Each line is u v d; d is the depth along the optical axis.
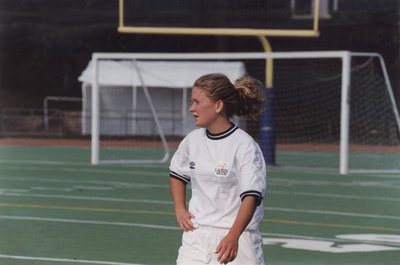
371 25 66.25
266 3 67.31
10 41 86.00
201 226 7.95
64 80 86.00
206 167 7.90
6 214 19.89
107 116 57.34
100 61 54.59
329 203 23.05
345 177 31.17
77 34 84.44
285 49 73.88
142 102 57.03
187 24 70.38
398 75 59.59
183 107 55.75
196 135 8.16
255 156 7.78
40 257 14.31
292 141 55.50
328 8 67.44
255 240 7.93
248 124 50.59
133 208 21.41
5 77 86.06
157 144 52.16
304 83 62.34
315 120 60.69
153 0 71.38
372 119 54.81
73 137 57.59
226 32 33.22
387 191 26.30
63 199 23.14
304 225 18.75
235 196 7.89
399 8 65.75
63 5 83.62
